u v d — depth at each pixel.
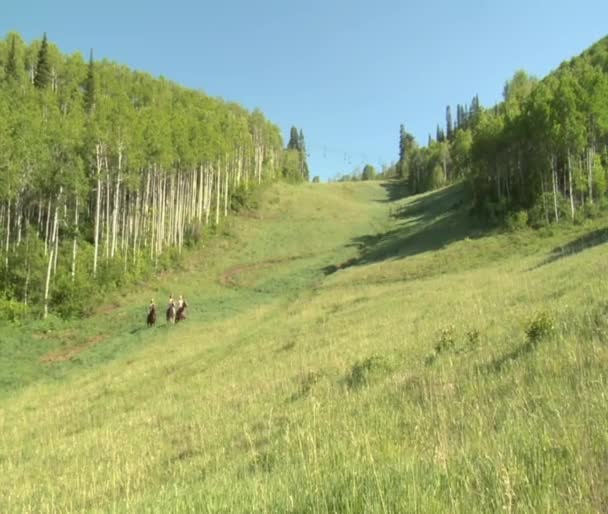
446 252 45.41
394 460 5.68
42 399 22.78
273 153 119.38
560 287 16.69
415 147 169.50
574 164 54.56
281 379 15.19
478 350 11.00
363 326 21.48
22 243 47.22
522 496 4.10
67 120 53.16
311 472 5.88
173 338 32.19
